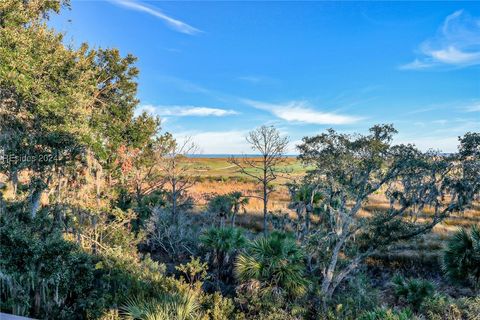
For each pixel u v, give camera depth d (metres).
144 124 16.36
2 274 5.76
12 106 9.00
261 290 8.65
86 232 10.27
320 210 12.30
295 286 8.70
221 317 7.43
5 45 7.57
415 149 9.41
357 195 10.73
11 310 5.74
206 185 35.31
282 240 9.18
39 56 8.66
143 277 8.09
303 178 13.30
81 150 10.14
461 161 8.99
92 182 11.05
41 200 10.23
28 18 8.66
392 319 7.32
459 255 10.28
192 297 7.11
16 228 6.30
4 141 8.77
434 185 9.89
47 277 5.99
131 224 13.56
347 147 10.46
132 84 16.42
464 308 8.94
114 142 14.04
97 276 7.70
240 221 19.55
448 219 19.38
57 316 6.17
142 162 16.36
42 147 9.41
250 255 9.23
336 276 10.49
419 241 15.23
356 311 8.55
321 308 8.73
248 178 42.66
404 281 10.78
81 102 9.84
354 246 11.65
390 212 10.61
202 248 12.91
